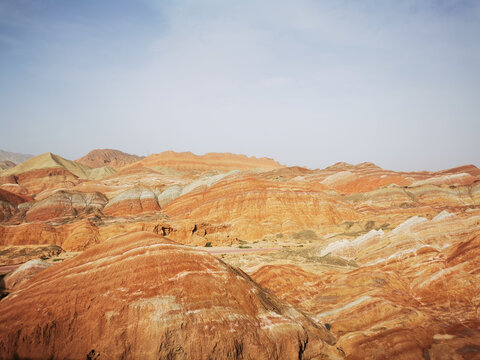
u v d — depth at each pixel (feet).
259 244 224.53
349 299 98.63
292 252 167.73
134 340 63.67
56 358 62.90
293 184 309.01
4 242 210.38
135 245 80.12
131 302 67.41
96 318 65.92
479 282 93.50
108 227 221.25
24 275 119.14
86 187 492.13
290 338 70.28
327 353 73.67
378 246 136.26
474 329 78.84
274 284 111.24
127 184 524.11
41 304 68.13
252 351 66.13
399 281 107.55
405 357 70.54
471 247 104.99
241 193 293.02
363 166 587.27
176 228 224.94
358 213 294.66
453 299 92.27
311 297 105.60
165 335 63.10
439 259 111.24
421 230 128.88
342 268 128.36
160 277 72.13
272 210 278.26
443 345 73.56
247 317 70.79
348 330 85.40
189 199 322.55
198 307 68.18
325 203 286.87
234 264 149.28
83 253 82.48
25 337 63.41
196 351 63.05
